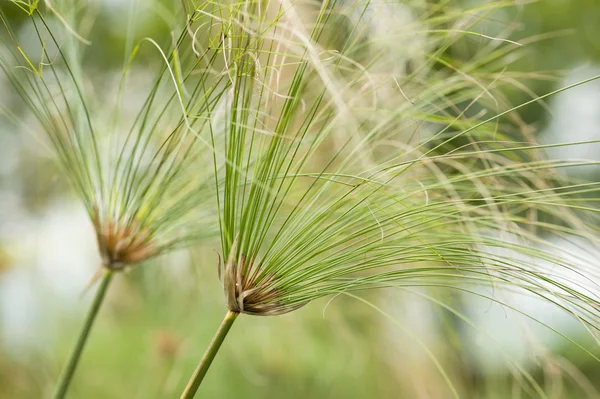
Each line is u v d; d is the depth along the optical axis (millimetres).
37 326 1508
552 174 797
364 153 747
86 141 812
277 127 675
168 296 1343
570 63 1565
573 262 705
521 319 806
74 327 1531
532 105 1372
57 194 1488
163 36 1134
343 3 762
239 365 1367
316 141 721
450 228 761
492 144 839
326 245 707
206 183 811
